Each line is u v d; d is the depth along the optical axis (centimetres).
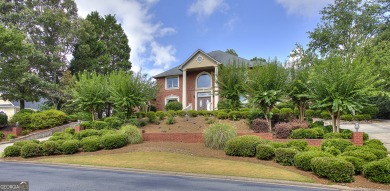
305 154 955
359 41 2675
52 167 1126
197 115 2120
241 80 2028
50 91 2973
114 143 1433
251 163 1080
